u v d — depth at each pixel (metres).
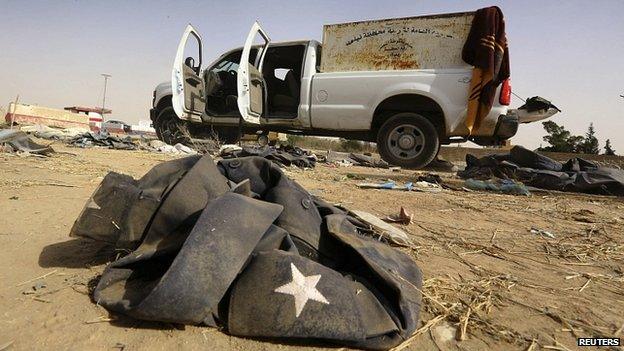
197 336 0.98
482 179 5.44
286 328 0.95
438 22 5.85
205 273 0.95
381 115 6.46
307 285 0.99
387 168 7.08
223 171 1.56
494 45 5.31
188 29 6.96
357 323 0.97
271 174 1.50
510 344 1.07
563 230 2.54
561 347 1.07
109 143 7.30
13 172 3.34
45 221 1.92
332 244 1.34
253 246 1.04
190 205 1.20
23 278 1.27
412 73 5.87
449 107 5.67
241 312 0.98
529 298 1.38
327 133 7.18
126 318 1.05
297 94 7.14
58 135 8.86
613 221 2.88
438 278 1.51
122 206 1.24
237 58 7.50
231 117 7.30
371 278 1.18
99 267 1.38
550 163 5.38
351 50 6.34
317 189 3.80
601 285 1.56
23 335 0.95
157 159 5.39
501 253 1.96
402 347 1.02
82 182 3.10
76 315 1.05
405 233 2.11
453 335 1.10
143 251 1.12
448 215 2.87
